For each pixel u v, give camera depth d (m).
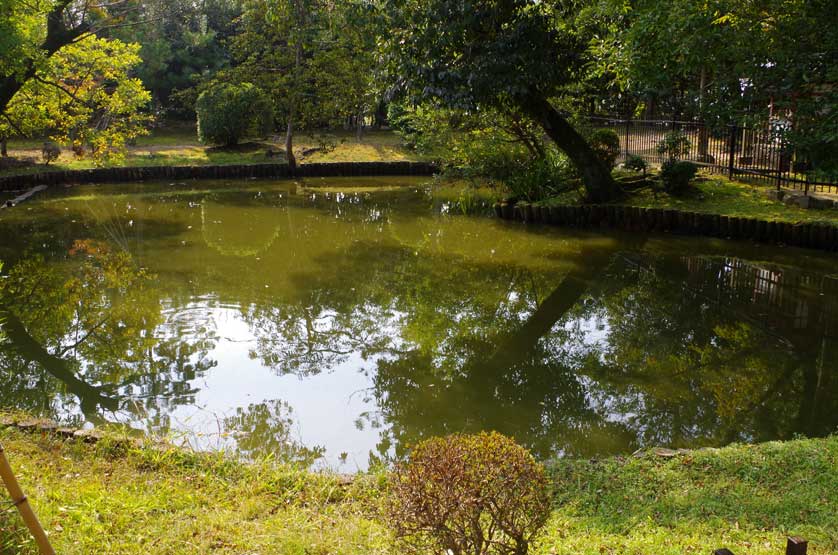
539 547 4.31
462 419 7.80
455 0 14.83
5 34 16.20
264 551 4.34
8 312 11.31
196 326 10.84
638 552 4.32
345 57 24.97
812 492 5.16
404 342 10.31
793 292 12.34
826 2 10.98
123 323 10.91
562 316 11.44
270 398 8.34
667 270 13.92
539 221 18.16
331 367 9.34
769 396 8.29
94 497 4.90
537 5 15.67
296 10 23.12
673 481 5.44
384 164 27.28
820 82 11.18
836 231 14.60
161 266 14.32
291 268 14.34
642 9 12.70
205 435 7.22
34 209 20.20
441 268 14.39
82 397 8.27
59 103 20.67
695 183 18.59
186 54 34.72
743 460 5.71
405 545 3.94
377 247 16.22
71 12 22.52
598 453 6.95
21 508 3.40
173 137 33.38
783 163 18.12
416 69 15.23
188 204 21.39
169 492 5.17
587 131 19.55
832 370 9.01
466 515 3.53
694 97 13.38
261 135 31.14
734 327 10.74
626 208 17.17
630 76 13.23
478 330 10.84
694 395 8.37
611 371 9.17
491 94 15.37
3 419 6.40
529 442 7.21
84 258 14.86
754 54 11.88
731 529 4.71
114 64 20.58
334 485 5.44
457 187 24.34
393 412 7.93
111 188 24.06
